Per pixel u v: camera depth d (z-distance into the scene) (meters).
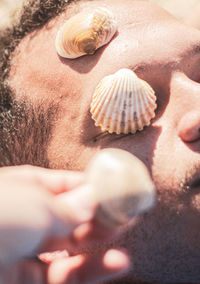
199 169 0.39
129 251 0.41
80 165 0.42
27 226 0.28
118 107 0.40
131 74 0.40
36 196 0.29
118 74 0.40
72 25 0.42
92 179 0.31
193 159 0.39
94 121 0.41
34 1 0.46
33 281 0.34
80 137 0.42
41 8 0.45
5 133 0.45
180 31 0.41
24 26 0.46
